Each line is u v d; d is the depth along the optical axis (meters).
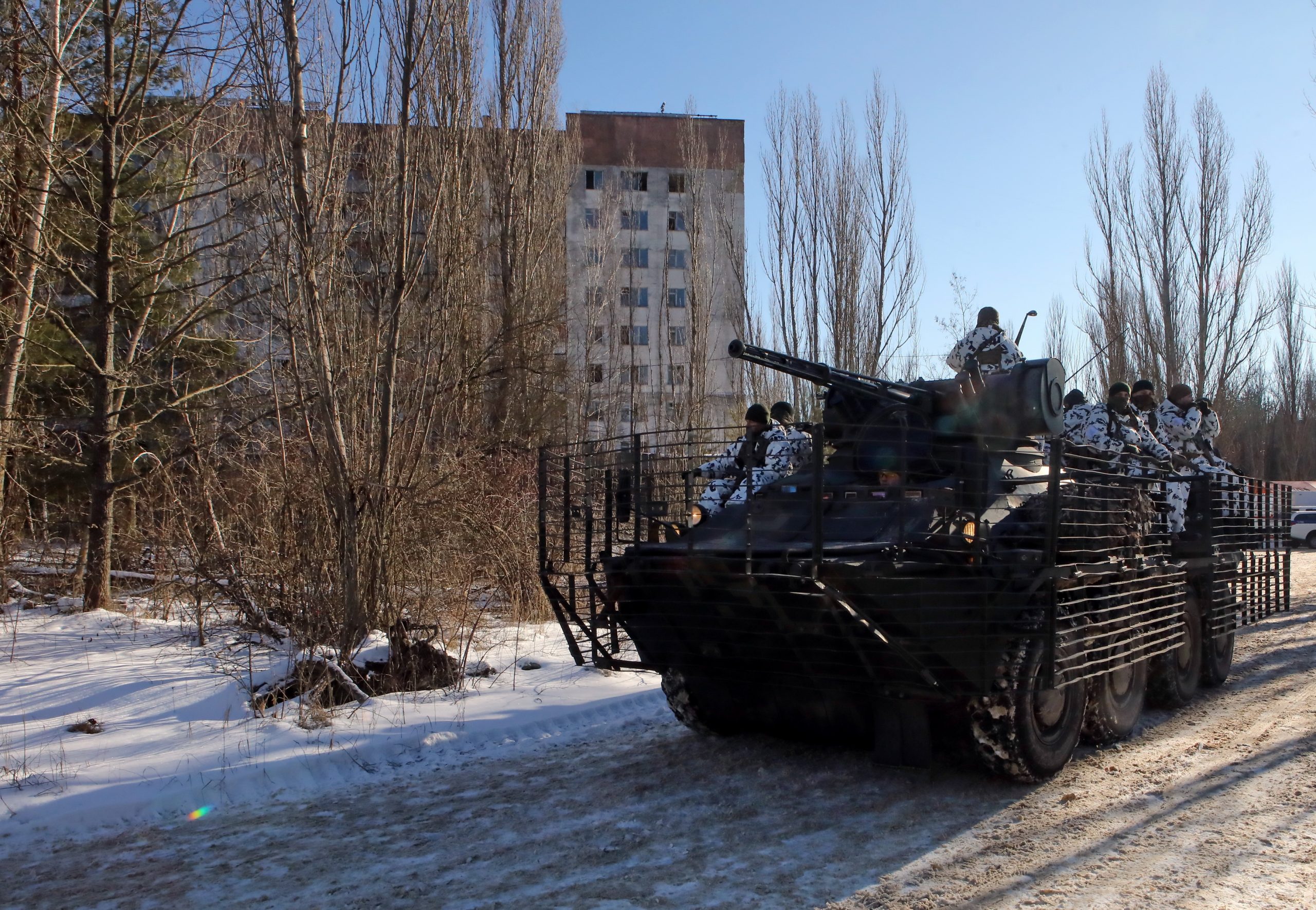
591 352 32.25
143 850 5.18
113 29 12.45
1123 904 4.21
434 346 12.15
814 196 25.89
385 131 11.64
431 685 8.68
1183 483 8.45
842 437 6.94
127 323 14.26
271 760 6.51
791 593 5.37
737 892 4.47
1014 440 6.61
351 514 8.98
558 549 7.02
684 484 7.11
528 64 21.69
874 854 4.91
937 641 5.38
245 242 14.29
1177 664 8.14
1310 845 4.88
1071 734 6.26
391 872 4.82
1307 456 56.03
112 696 8.09
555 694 8.53
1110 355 30.02
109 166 12.46
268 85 9.59
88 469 12.30
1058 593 5.83
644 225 49.31
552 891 4.53
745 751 6.91
